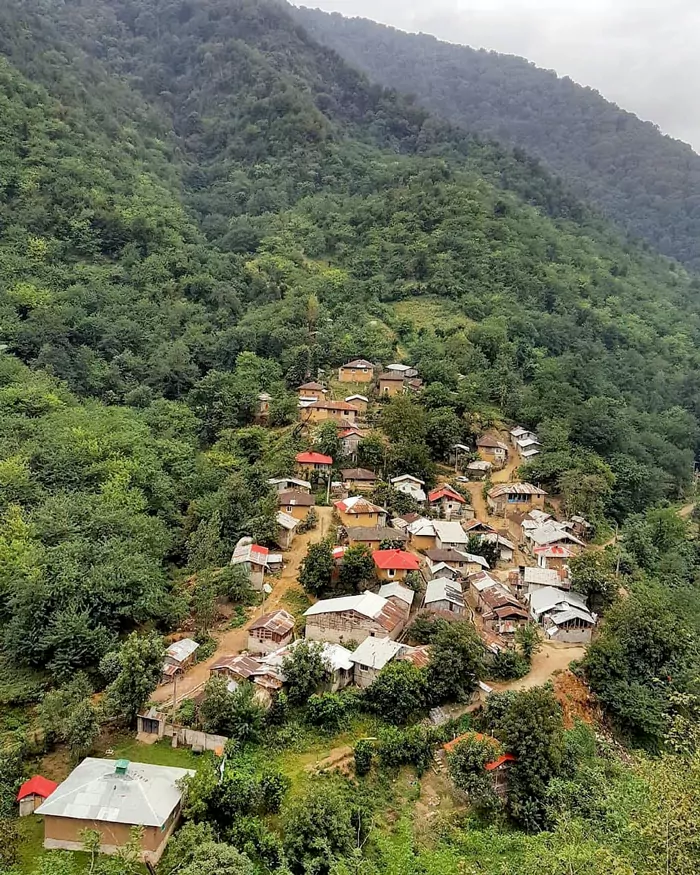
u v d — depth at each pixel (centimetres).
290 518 7400
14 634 5150
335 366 11519
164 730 4512
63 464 7319
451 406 10156
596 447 10131
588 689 5575
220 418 9900
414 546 7419
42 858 3356
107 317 11081
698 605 7056
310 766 4384
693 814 2733
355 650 5309
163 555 6694
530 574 6806
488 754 4344
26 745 4412
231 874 3181
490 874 3666
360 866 3547
